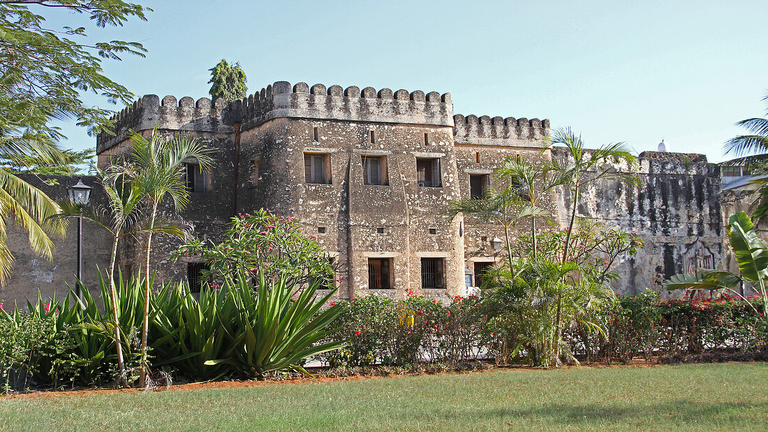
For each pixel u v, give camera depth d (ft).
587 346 48.37
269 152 76.18
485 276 48.80
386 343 43.57
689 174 101.65
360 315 43.45
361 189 77.25
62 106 48.16
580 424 25.08
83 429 24.89
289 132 75.72
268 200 75.10
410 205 79.30
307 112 76.79
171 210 75.82
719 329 50.37
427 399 31.22
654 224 98.12
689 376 38.86
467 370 43.55
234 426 25.12
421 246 79.10
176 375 39.52
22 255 73.82
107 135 87.40
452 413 27.40
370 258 76.54
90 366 37.42
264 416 27.07
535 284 44.55
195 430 24.49
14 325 35.91
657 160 100.01
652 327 48.14
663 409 28.02
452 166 82.64
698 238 100.58
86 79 47.29
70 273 75.77
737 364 45.62
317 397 31.99
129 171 38.17
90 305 39.65
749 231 49.80
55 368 37.06
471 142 88.12
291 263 50.72
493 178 88.02
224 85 131.64
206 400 31.45
